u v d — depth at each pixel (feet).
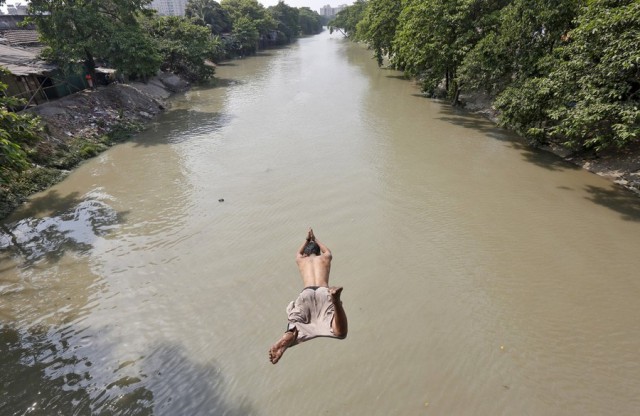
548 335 33.17
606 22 49.29
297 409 28.04
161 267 43.68
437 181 61.41
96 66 122.72
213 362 31.99
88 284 41.50
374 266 42.19
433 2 96.12
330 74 172.86
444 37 97.86
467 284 39.22
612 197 54.70
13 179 60.70
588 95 51.62
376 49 183.73
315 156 72.95
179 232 50.08
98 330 35.55
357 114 102.47
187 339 34.27
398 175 63.82
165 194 60.44
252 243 47.19
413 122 94.73
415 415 27.22
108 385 30.35
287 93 132.46
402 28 124.16
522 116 68.59
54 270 43.80
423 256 43.57
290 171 66.64
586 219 49.60
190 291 39.88
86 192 62.23
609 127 54.60
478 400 28.02
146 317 36.83
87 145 79.61
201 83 160.66
